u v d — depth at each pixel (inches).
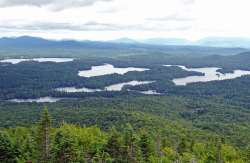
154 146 3469.5
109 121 6894.7
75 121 7057.1
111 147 2512.3
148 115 7559.1
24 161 2486.5
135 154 2519.7
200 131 6407.5
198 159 3440.0
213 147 3806.6
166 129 5905.5
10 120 7544.3
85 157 2564.0
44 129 2463.1
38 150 2481.5
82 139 2940.5
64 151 2239.2
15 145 2568.9
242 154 3732.8
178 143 3900.1
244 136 6250.0
